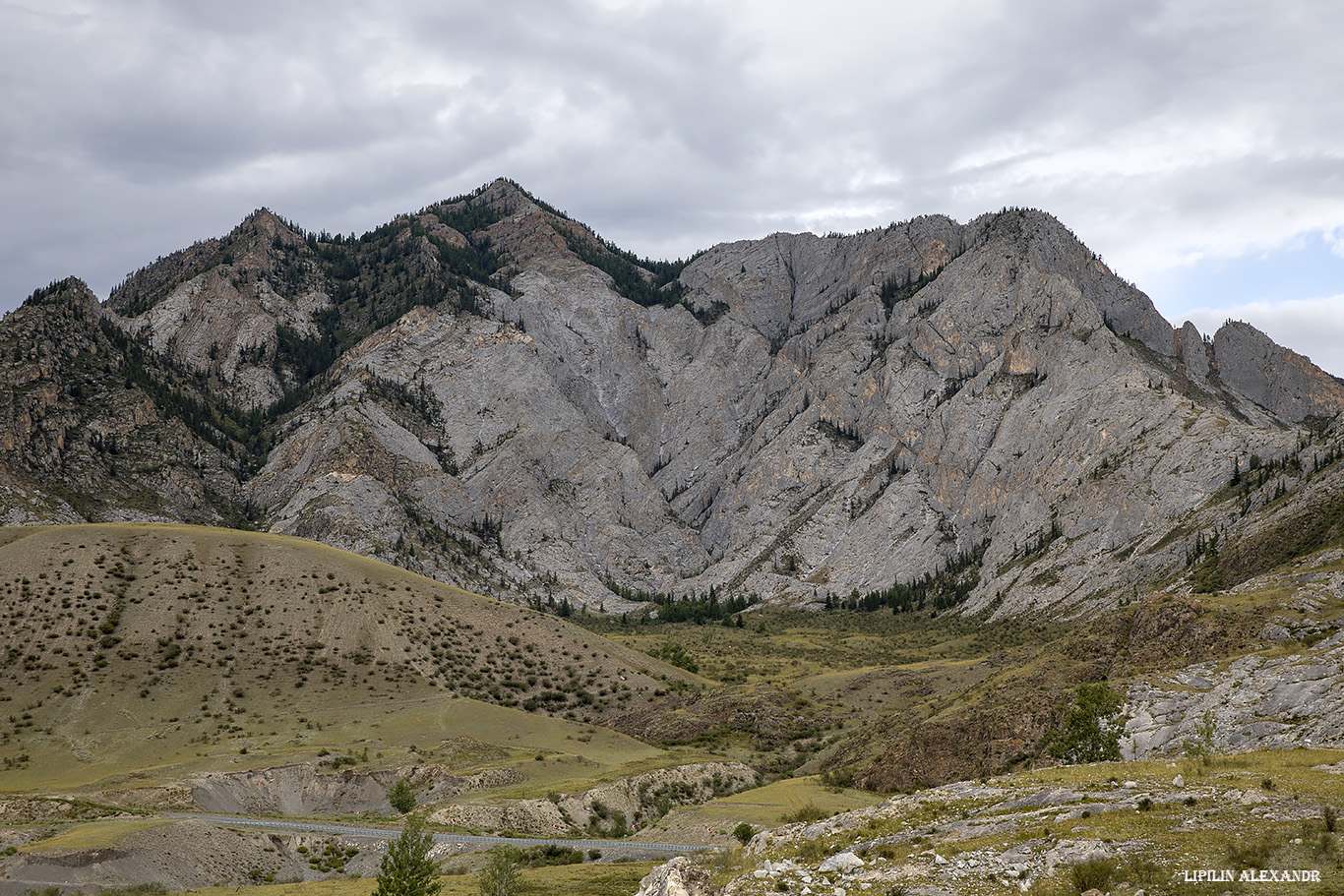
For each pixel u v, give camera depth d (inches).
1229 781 1413.6
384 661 5374.0
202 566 5792.3
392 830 2984.7
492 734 4589.1
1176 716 2861.7
